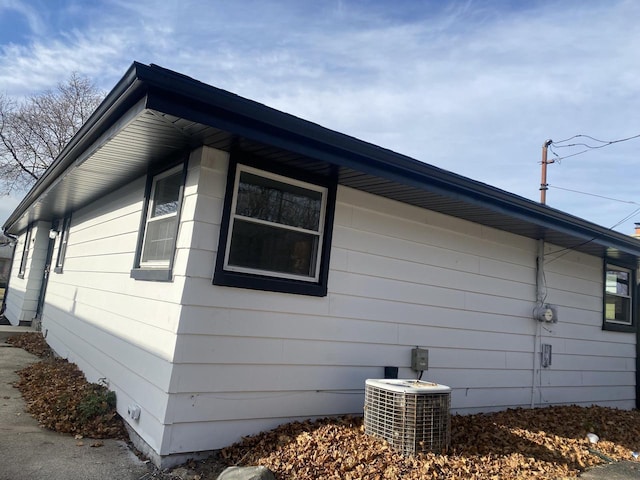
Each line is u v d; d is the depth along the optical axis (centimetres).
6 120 2695
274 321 447
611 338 846
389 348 535
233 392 416
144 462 384
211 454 397
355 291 512
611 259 855
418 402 401
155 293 448
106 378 552
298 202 476
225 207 421
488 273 652
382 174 463
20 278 1417
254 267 439
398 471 355
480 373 625
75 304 785
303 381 463
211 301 409
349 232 514
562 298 756
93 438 436
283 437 410
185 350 391
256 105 368
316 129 405
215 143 411
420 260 577
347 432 425
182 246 413
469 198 536
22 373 688
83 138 480
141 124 379
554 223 639
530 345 698
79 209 902
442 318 591
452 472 369
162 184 504
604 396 812
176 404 383
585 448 511
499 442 472
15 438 411
